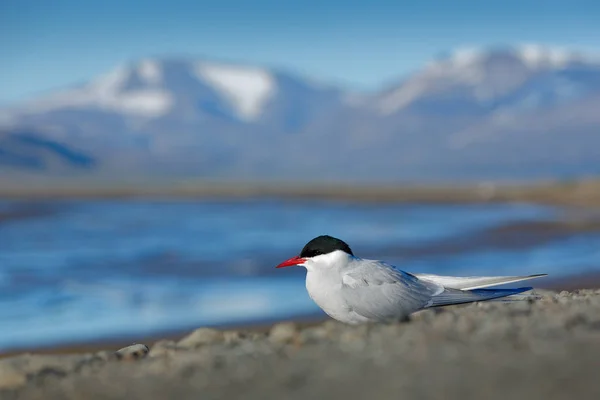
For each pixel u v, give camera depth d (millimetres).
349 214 65938
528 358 5078
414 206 79438
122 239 40750
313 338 6699
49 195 117562
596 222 46219
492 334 5887
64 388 5723
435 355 5355
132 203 91125
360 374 5090
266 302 20438
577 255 31438
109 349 15062
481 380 4691
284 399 4727
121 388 5449
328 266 8125
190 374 5605
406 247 35500
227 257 31922
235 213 68438
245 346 6617
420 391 4602
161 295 22422
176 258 31672
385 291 7852
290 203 89438
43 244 37875
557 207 69562
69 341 15984
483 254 32500
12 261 30906
